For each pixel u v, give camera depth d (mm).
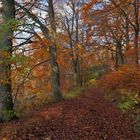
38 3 18391
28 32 14281
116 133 11195
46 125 11688
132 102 15258
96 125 12227
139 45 23250
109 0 19406
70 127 11719
